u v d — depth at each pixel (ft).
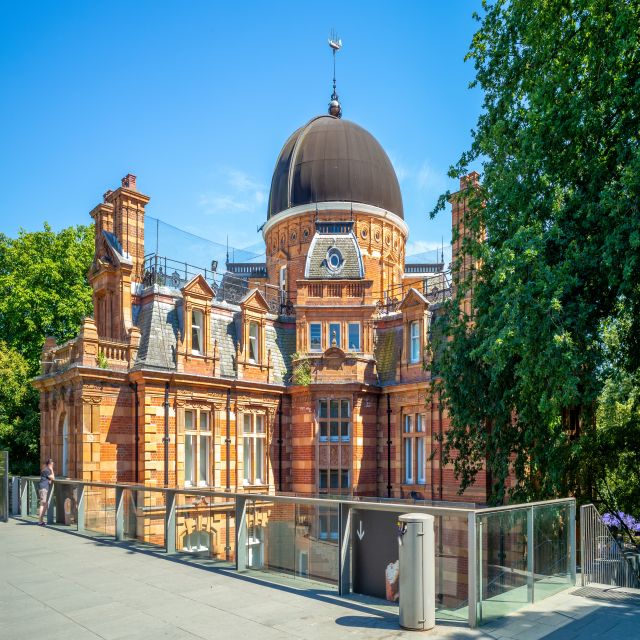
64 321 119.14
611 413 74.64
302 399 87.45
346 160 122.21
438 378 76.54
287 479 87.71
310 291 90.43
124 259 80.69
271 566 38.60
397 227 127.65
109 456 72.43
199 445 79.05
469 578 28.12
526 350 40.55
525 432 49.03
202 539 44.29
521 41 52.24
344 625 27.99
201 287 81.41
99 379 72.64
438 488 76.84
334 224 105.60
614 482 58.54
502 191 47.24
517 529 31.63
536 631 27.37
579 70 46.14
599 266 40.73
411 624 27.30
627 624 28.37
